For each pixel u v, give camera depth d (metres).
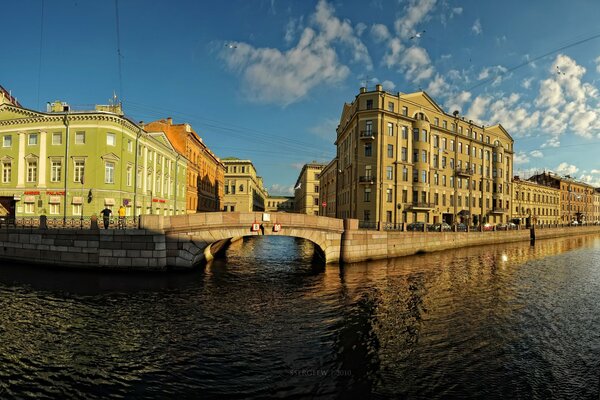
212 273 19.84
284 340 9.91
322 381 7.68
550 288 17.58
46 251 19.25
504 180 58.44
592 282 19.41
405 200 42.56
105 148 28.27
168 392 7.12
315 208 87.25
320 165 87.62
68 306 12.59
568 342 10.26
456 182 49.00
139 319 11.41
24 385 7.22
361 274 20.20
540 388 7.61
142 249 18.22
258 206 112.12
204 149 55.72
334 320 11.71
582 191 91.81
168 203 39.91
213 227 19.70
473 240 38.12
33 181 28.95
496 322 11.88
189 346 9.38
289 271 21.14
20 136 29.08
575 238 56.81
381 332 10.70
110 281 16.41
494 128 57.47
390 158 41.81
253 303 13.63
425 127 44.22
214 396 7.02
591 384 7.83
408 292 15.88
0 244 20.36
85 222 21.22
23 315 11.48
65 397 6.84
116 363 8.32
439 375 8.06
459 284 17.89
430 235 31.47
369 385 7.55
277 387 7.39
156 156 36.53
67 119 28.11
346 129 48.53
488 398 7.15
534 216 70.75
